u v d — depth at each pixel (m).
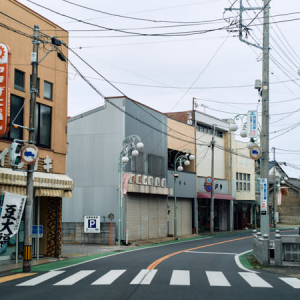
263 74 21.08
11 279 13.81
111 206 30.11
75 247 26.91
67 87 22.17
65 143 21.78
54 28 21.27
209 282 12.98
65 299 10.23
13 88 18.42
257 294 11.12
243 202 51.66
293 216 64.12
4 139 17.84
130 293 10.98
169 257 20.94
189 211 41.97
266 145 20.80
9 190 17.31
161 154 36.12
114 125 30.66
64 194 20.83
